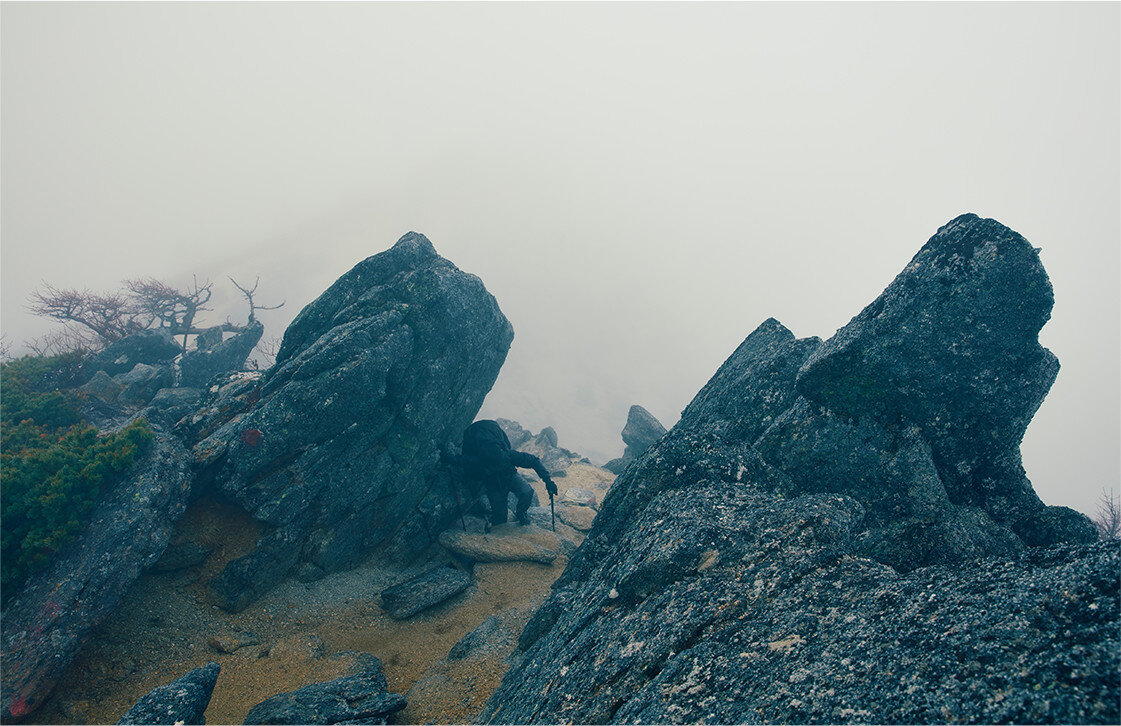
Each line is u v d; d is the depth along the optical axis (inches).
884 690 174.1
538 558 741.9
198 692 352.8
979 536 423.5
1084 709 137.2
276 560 627.8
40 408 909.2
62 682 448.1
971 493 448.8
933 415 443.8
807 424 480.4
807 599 245.0
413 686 454.3
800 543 296.2
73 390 1029.8
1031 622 172.7
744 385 596.4
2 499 490.3
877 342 450.6
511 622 528.1
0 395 922.7
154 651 498.9
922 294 442.0
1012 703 147.7
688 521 330.3
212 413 707.4
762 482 436.1
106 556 492.4
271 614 589.9
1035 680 151.7
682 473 431.8
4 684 413.1
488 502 901.8
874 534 430.3
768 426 547.5
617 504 469.7
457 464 823.1
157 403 1095.0
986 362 429.4
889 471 448.1
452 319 800.9
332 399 657.0
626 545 369.4
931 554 420.2
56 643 441.1
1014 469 444.8
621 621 293.4
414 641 564.1
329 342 694.5
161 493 558.3
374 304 761.6
